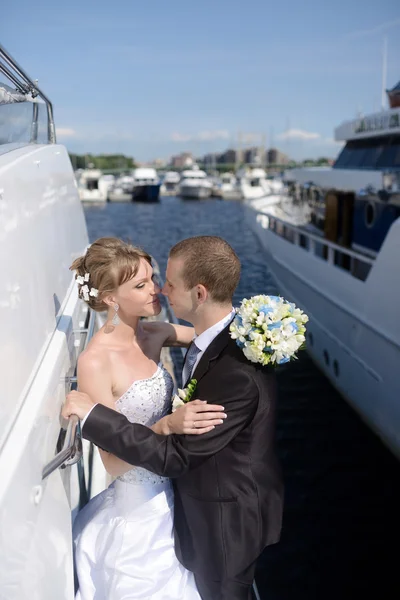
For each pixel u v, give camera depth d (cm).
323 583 531
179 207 5884
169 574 214
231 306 202
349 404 865
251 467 192
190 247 190
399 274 663
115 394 211
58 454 161
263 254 1442
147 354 232
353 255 805
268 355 182
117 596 208
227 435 182
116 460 205
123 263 199
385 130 980
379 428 756
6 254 155
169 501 222
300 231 1077
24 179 195
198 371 196
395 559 558
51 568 154
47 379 168
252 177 7188
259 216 1664
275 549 579
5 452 131
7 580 116
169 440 182
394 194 850
